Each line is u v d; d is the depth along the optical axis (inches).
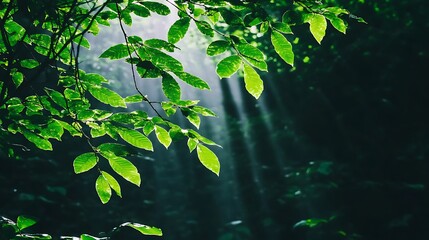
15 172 191.5
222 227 262.7
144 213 243.8
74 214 204.1
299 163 299.4
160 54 50.9
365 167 267.1
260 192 268.8
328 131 293.1
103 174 56.9
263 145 318.7
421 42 280.5
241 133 332.2
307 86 287.3
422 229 223.8
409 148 275.1
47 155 225.1
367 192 232.2
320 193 234.4
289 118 314.7
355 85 281.9
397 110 283.7
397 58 283.0
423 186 221.9
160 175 297.1
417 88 286.2
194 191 290.2
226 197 285.4
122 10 54.1
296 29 211.3
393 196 233.6
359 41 265.1
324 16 51.9
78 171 56.6
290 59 51.1
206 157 57.2
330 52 245.0
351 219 229.1
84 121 58.6
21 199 173.8
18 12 58.5
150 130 59.3
